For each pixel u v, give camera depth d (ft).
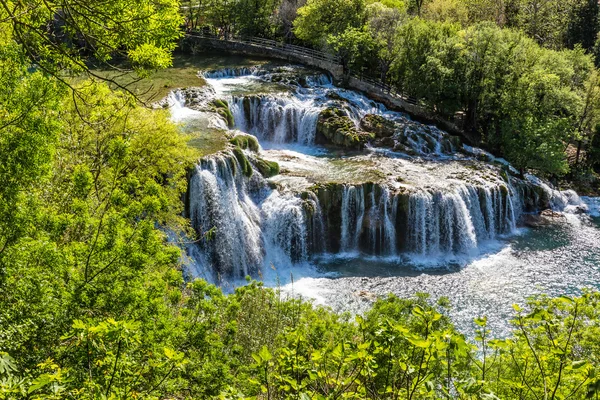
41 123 37.91
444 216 108.17
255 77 167.53
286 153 130.93
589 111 152.05
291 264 103.71
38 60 39.11
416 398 21.95
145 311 34.30
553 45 226.99
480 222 114.32
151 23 41.09
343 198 106.73
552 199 131.23
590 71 165.37
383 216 107.55
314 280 97.25
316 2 184.65
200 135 112.27
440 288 93.91
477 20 218.59
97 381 24.39
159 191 41.19
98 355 26.22
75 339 29.14
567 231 119.34
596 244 112.68
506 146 140.05
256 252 101.71
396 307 40.91
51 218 35.53
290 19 207.31
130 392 25.04
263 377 23.13
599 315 35.83
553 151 133.08
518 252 109.50
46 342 30.50
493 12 232.32
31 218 34.17
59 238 39.63
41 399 18.72
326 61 176.04
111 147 47.11
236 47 202.18
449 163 128.67
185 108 130.21
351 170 118.62
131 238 35.78
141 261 34.96
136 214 37.93
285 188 106.83
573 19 234.79
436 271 101.04
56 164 55.11
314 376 20.25
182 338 36.35
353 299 89.97
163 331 33.65
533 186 129.59
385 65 167.94
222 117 127.75
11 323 29.55
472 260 106.22
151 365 30.04
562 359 21.43
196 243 94.94
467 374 27.04
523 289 93.76
